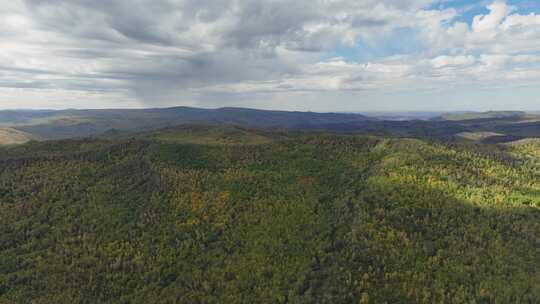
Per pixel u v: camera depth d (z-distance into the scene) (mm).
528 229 160250
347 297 136125
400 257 149750
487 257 145375
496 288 130375
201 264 167375
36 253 180875
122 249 179750
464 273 138500
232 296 145500
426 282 136750
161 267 167500
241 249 171750
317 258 159375
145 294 154000
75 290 156875
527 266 139000
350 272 145625
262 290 147000
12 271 170375
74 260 173875
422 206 181125
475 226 164500
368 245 156375
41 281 161625
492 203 182250
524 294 127000
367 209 180250
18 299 152000
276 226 181250
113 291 156750
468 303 126562
